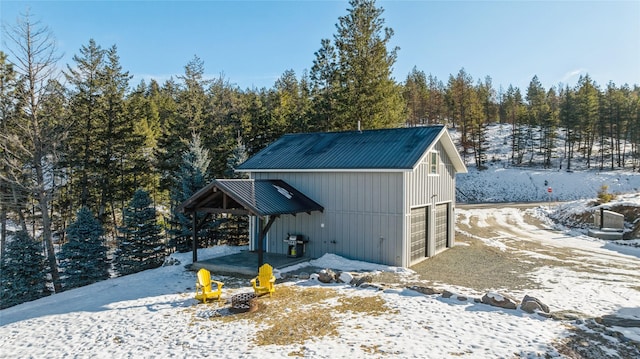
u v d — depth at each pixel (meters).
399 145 15.51
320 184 15.73
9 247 16.16
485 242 20.39
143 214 19.55
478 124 54.09
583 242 20.30
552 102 81.94
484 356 6.56
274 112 35.91
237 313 9.20
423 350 6.80
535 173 49.19
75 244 17.41
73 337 8.13
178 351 7.14
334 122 28.05
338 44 27.53
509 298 9.18
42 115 20.09
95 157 25.83
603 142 55.44
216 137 31.34
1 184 19.98
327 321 8.40
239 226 22.83
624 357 6.68
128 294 11.32
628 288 11.22
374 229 14.52
